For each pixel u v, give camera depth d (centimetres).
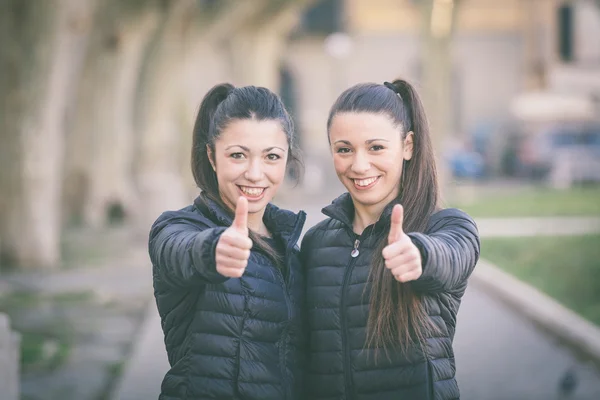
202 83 2722
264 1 2228
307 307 322
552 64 3928
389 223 309
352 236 318
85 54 1964
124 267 1343
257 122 303
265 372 299
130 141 2073
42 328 884
